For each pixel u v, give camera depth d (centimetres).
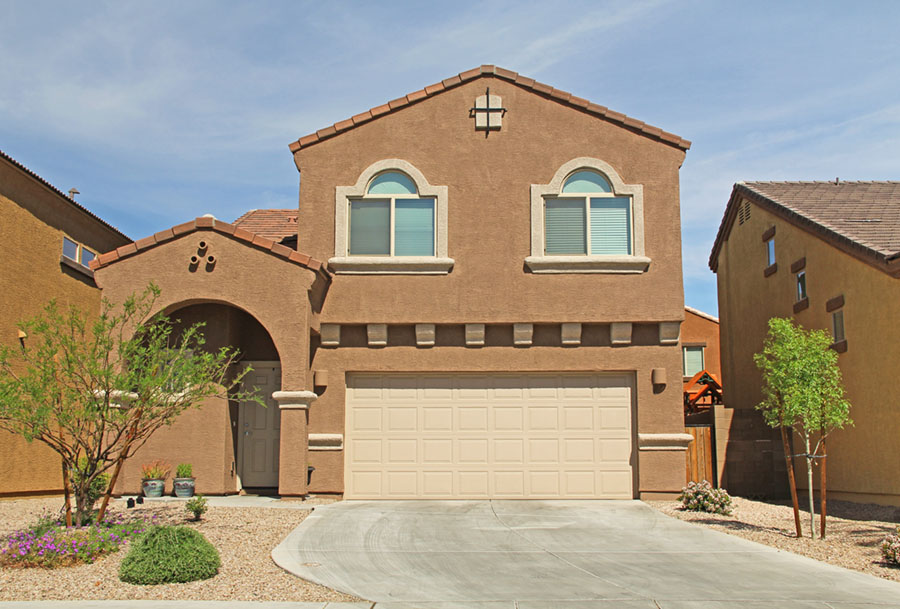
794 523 1291
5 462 1459
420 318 1498
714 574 924
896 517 1345
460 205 1533
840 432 1558
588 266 1505
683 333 2998
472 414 1507
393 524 1205
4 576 893
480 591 841
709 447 1659
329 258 1521
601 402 1511
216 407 1524
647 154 1545
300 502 1401
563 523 1238
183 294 1436
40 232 1603
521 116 1559
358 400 1511
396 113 1560
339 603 792
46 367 1056
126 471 1470
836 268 1588
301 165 1551
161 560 869
